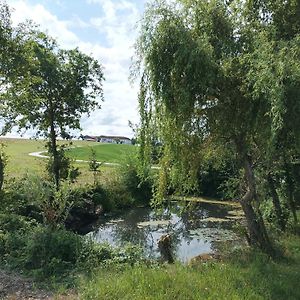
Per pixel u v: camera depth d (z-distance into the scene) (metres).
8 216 13.44
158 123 10.98
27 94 17.62
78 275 9.50
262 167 12.91
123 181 28.66
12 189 16.72
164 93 10.43
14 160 31.81
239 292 7.92
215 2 10.90
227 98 10.57
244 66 10.22
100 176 29.39
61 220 14.91
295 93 9.08
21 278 9.46
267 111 9.72
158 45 10.35
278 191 15.47
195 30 10.74
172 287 8.05
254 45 10.27
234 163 12.89
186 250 15.52
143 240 18.09
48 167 20.31
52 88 19.16
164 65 10.39
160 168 12.27
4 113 17.16
